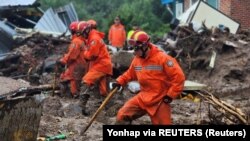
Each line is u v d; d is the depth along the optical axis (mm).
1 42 20531
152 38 24891
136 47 8680
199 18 23328
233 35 19969
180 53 19062
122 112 9055
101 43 12766
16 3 25531
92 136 10375
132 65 9211
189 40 19219
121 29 24703
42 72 18906
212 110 12883
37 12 26828
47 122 11375
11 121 8180
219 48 18859
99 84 12953
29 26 26000
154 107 8828
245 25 26938
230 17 24859
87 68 14555
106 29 36844
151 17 41969
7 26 21547
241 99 16016
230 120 10133
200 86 12312
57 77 17719
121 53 17453
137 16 41969
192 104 14297
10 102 8133
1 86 9477
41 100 8477
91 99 13555
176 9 34531
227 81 17734
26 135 8359
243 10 26938
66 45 20688
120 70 17328
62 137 10148
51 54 20219
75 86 14562
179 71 8648
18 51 19828
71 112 12742
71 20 29172
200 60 18703
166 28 39562
